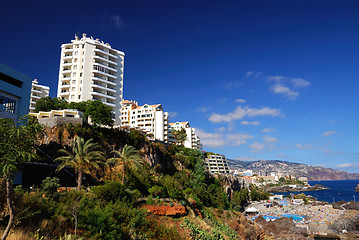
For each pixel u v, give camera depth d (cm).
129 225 3334
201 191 7906
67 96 10075
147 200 4547
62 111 7031
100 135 6138
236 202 12606
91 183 5181
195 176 9544
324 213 12038
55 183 3334
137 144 7312
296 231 8288
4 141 1414
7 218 2067
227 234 5309
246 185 19400
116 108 10788
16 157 1429
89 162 4494
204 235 4334
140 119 13100
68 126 5559
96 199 3622
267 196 18988
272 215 11462
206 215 5816
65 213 2706
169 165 8731
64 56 10506
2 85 4350
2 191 1962
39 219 2427
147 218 3903
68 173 5103
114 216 3362
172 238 3684
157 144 8431
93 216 2834
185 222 4450
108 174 5691
